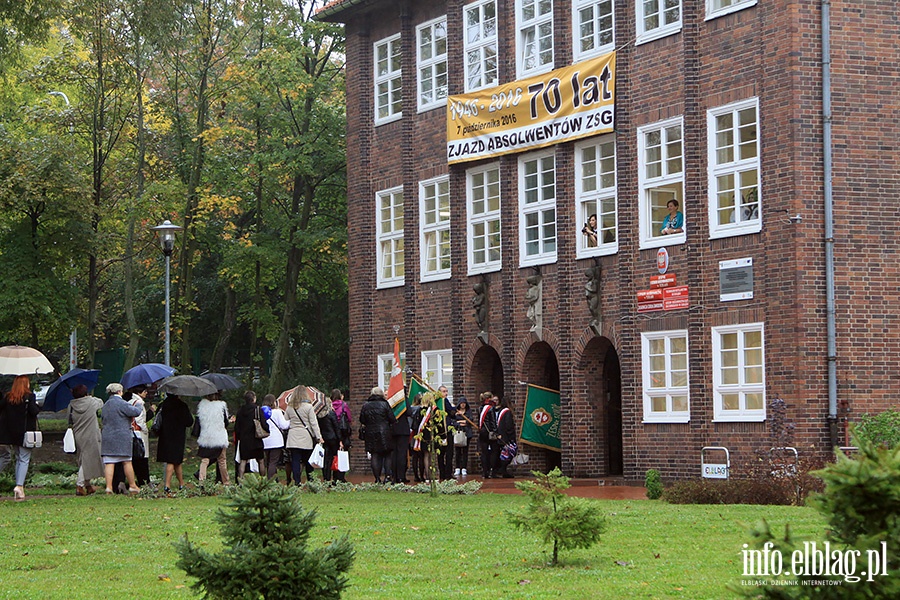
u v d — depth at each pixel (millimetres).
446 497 23750
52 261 41656
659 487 23062
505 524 17719
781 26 25359
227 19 43844
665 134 28328
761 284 25688
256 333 48281
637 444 28594
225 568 8891
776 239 25344
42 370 27109
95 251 42031
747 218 26203
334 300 55375
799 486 20891
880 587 6625
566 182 31156
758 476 21812
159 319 57062
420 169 36344
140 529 17906
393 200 37688
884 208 25453
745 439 25828
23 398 23391
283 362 47125
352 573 13234
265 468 27875
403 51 36875
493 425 31031
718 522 17234
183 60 43719
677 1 28125
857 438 6992
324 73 48219
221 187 45969
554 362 32844
